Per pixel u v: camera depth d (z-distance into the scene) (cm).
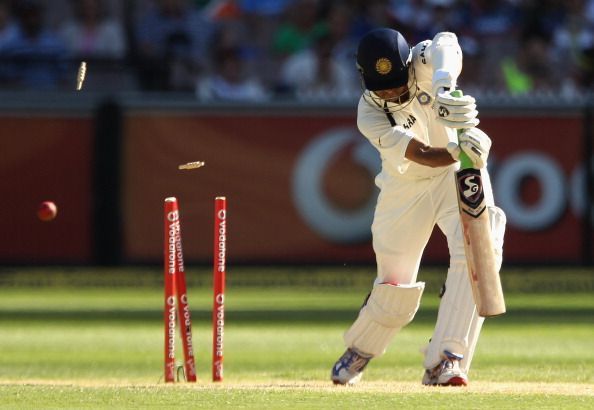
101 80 6225
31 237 5738
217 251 2409
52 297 5178
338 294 5238
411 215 2355
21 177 5728
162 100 5734
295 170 5731
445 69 2166
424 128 2314
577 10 6600
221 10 6669
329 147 5734
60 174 5728
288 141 5731
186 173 5744
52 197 5731
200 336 3794
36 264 5744
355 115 5731
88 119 5731
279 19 6681
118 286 5572
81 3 6391
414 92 2272
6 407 1984
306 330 3997
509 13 6569
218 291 2416
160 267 5772
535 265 5728
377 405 1986
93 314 4534
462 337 2291
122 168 5738
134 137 5747
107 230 5750
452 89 2155
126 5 6506
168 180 5741
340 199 5734
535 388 2302
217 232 2422
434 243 5709
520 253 5734
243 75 6375
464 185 2164
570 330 4000
